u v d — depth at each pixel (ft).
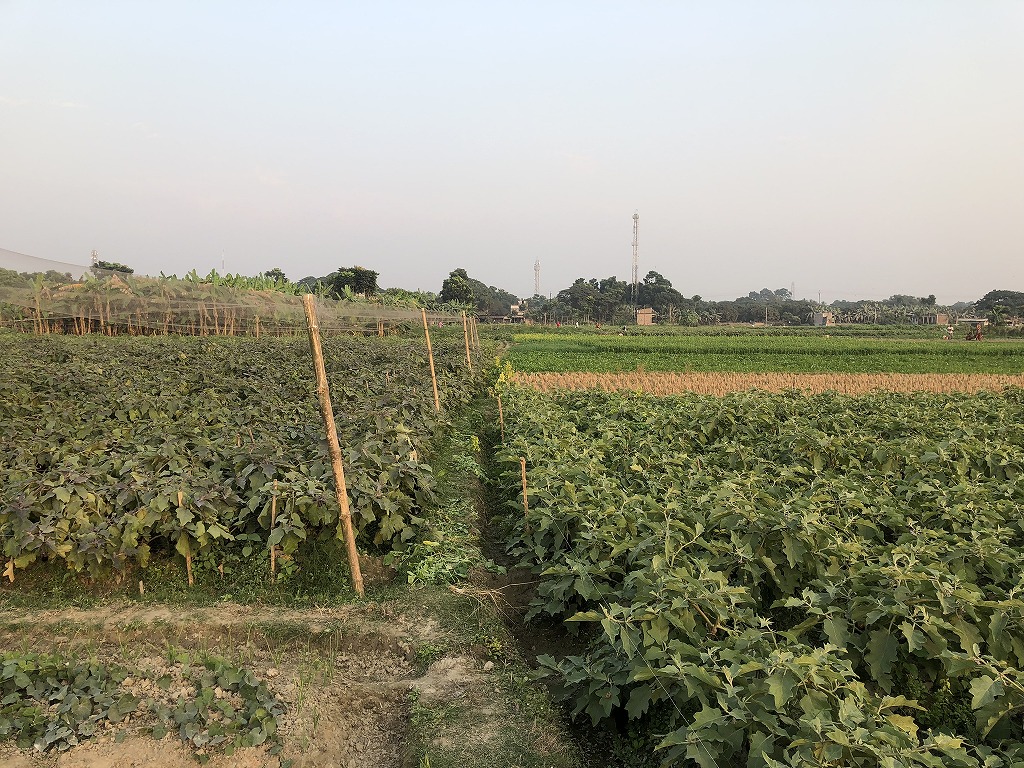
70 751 17.21
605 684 19.89
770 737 15.47
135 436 39.99
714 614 20.80
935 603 20.63
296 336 157.48
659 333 337.72
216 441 37.68
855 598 21.15
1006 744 17.21
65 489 28.14
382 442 38.63
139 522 27.58
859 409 60.13
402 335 212.64
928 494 32.55
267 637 25.02
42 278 116.26
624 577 24.67
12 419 42.47
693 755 15.51
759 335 326.85
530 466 39.68
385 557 30.53
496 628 25.46
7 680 18.81
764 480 34.71
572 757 18.69
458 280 391.04
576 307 549.13
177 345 100.94
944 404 65.62
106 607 26.71
